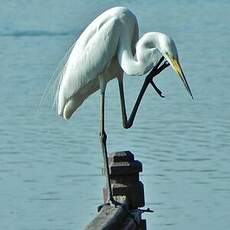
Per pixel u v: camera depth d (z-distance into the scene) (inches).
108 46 362.6
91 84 371.9
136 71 361.1
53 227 485.1
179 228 475.2
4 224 491.2
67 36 1350.9
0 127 736.3
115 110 779.4
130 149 642.2
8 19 1584.6
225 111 761.6
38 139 689.0
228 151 627.5
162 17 1531.7
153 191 541.6
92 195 538.9
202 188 546.0
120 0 1819.6
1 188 559.8
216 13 1551.4
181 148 639.1
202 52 1109.7
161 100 815.7
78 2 1833.2
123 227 299.6
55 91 385.4
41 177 581.6
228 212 498.6
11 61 1103.6
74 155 634.8
